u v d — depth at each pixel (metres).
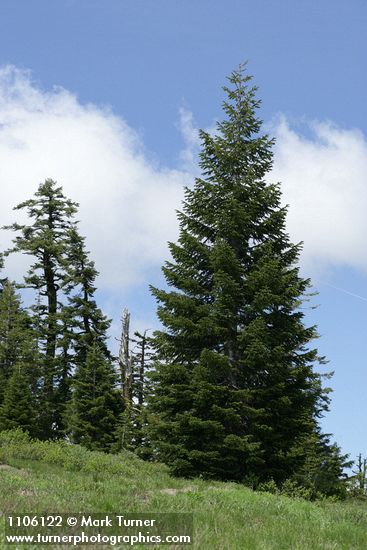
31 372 45.69
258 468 22.42
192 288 24.66
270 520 12.16
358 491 31.53
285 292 23.62
